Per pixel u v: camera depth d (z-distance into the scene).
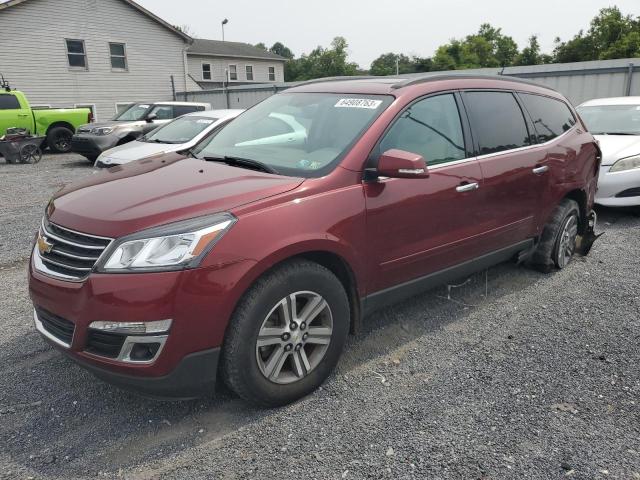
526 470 2.43
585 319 4.04
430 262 3.60
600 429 2.73
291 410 2.90
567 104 5.16
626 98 8.80
